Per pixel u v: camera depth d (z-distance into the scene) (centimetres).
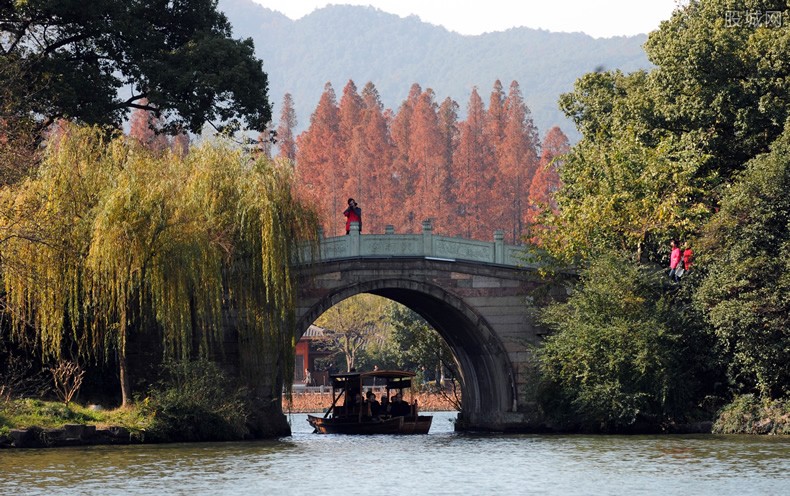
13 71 4919
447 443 4816
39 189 4438
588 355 5106
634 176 5462
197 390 4625
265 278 4709
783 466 3547
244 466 3653
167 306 4488
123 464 3628
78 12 5419
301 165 18988
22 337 4825
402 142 19662
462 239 5578
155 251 4456
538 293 5591
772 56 5231
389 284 5475
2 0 5438
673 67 5497
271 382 5022
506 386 5594
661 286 5256
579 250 5459
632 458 3888
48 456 3850
